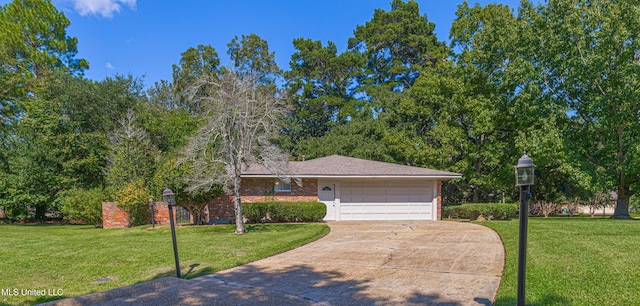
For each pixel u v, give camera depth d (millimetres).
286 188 18000
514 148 21328
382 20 42438
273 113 13594
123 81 24906
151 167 18344
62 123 21203
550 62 19016
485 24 23641
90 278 6730
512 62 20250
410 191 18297
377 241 10469
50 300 5480
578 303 4559
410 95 28672
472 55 22875
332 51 41156
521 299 3811
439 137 23172
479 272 6613
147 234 12922
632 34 16953
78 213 17141
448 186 28984
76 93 22188
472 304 4875
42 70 25516
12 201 19266
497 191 26453
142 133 20688
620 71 16875
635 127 17375
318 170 17922
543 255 7250
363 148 28375
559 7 18547
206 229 13977
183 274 6898
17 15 26984
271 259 8234
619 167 17766
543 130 18766
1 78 22391
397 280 6180
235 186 12867
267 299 5281
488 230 12438
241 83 13156
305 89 38156
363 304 4984
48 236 13133
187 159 13359
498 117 21719
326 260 7977
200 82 14281
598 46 17297
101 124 22781
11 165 19844
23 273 7125
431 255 8258
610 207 28344
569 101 19562
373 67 42812
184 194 15008
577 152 18766
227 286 6004
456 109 23266
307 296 5402
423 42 39688
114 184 17953
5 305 5270
